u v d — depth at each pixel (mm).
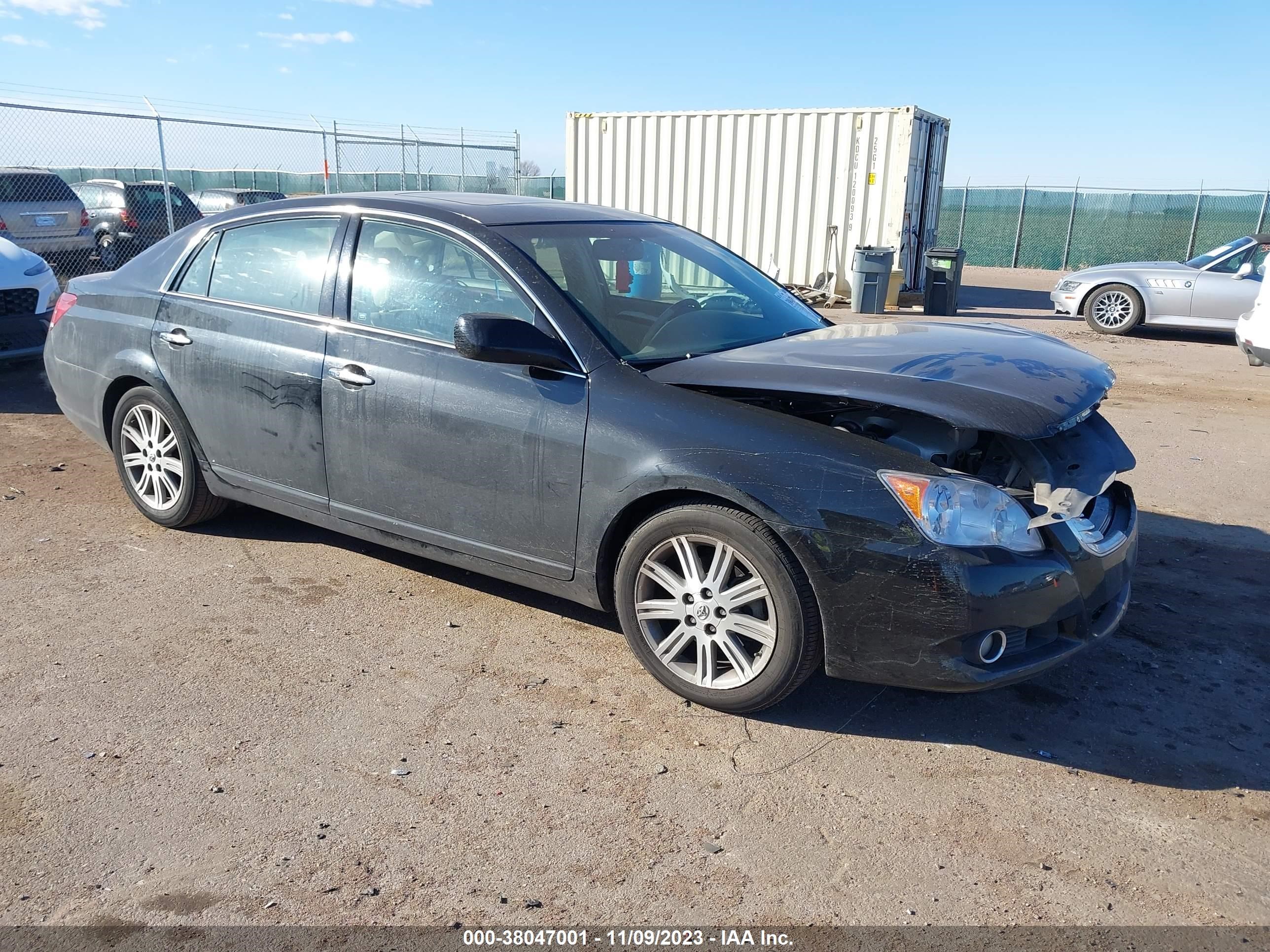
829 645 2975
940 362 3219
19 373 8461
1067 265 26297
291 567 4387
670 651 3283
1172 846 2635
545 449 3350
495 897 2387
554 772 2904
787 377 3100
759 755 3021
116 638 3668
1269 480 6141
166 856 2492
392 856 2520
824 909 2371
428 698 3309
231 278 4324
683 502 3186
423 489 3703
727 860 2541
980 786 2891
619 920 2320
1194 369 10328
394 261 3840
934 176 15836
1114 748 3117
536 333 3279
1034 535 2979
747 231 15117
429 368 3617
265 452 4176
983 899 2416
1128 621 4043
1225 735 3207
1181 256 25547
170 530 4797
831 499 2887
